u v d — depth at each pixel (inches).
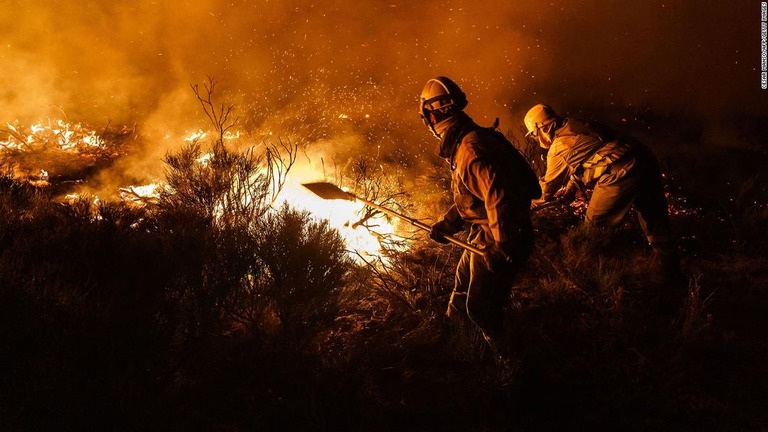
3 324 115.6
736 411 146.0
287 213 155.6
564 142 193.8
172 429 122.8
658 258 191.5
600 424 141.6
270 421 131.6
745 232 232.1
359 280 173.2
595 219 197.3
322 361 149.4
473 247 148.6
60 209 163.2
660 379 156.3
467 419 141.6
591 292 191.5
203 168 196.5
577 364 158.7
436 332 167.9
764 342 172.2
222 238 154.5
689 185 288.2
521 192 139.3
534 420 142.0
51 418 113.0
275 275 146.3
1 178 182.5
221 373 135.3
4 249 145.3
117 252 143.1
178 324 140.0
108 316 125.5
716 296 194.5
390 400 145.4
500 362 152.3
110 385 118.1
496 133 144.2
